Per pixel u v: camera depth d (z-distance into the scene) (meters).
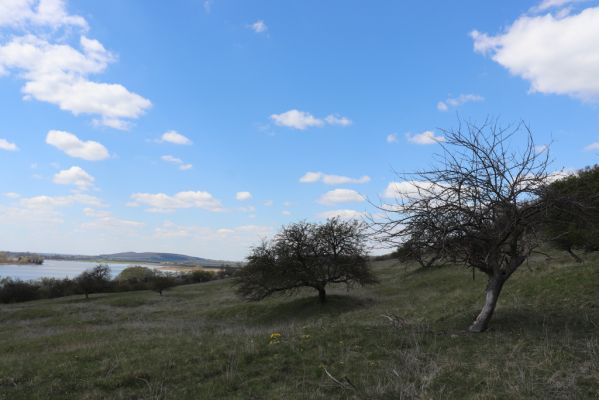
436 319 15.91
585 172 15.14
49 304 58.16
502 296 16.98
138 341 12.93
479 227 10.76
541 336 9.91
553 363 7.82
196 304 47.12
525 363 7.94
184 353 10.31
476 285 27.53
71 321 37.03
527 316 12.71
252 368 9.00
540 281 17.39
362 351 9.70
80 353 11.16
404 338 10.50
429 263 11.27
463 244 11.10
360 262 35.41
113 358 10.30
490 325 11.87
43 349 18.22
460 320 13.70
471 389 6.98
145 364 9.52
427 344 10.02
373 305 31.25
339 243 34.69
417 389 7.11
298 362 9.23
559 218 11.68
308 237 34.72
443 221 10.52
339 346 10.08
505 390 6.66
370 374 8.09
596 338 9.23
